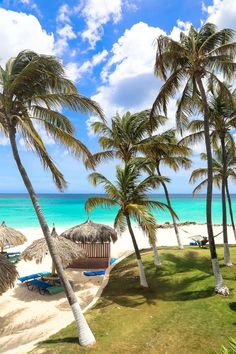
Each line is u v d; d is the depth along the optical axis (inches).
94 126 794.2
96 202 607.2
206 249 901.8
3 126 449.1
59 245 662.5
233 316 452.1
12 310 561.0
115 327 443.5
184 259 777.6
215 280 550.0
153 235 515.5
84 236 772.6
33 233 1508.4
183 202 4613.7
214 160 870.4
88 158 481.4
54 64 441.7
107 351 379.2
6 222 1985.7
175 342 390.6
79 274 773.3
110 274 711.7
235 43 547.2
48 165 448.5
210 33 583.8
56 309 561.0
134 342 398.0
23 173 438.9
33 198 435.2
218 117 698.2
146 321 455.8
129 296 559.5
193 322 440.8
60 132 454.9
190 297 534.0
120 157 839.1
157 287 593.0
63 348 390.3
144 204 596.1
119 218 616.4
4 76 446.6
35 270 832.9
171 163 888.9
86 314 494.6
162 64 580.7
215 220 2146.9
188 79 606.9
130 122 755.4
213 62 564.1
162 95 595.2
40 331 467.5
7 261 533.3
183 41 587.5
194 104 662.5
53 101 458.6
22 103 448.5
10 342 443.5
